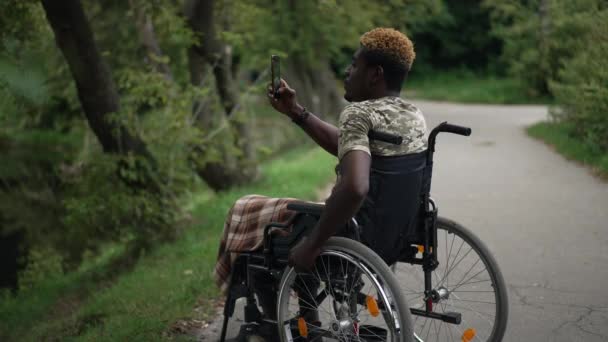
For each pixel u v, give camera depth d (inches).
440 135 547.8
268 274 132.9
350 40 659.4
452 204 290.5
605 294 174.2
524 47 1007.6
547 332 151.4
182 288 201.6
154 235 326.3
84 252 417.1
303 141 729.6
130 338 164.9
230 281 134.6
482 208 279.0
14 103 225.5
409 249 129.2
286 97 130.8
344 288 120.3
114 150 313.3
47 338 208.8
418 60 1509.6
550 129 490.3
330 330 122.3
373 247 119.1
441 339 148.0
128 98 318.3
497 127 595.2
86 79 286.0
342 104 783.7
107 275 310.3
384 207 115.7
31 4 277.9
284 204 130.2
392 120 113.9
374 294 160.9
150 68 345.1
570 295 173.8
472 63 1531.7
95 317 211.3
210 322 170.6
